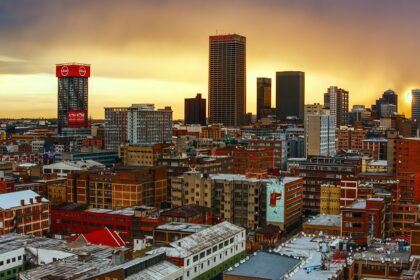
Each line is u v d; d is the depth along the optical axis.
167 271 181.50
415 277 157.62
